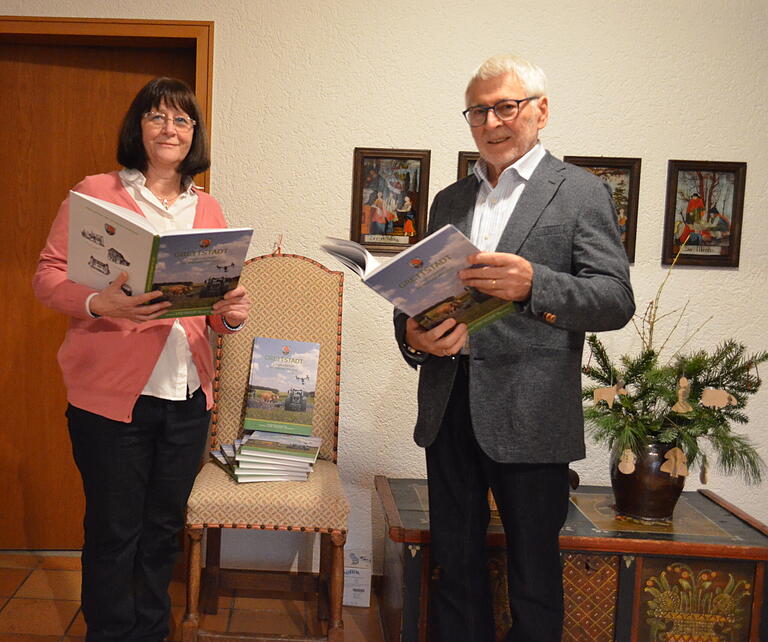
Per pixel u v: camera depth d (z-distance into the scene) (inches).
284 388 86.8
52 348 103.3
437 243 51.2
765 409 99.9
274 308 88.9
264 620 92.2
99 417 70.1
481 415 62.8
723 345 98.8
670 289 98.8
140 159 72.7
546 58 95.5
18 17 94.3
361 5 94.8
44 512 105.3
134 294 61.6
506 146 63.2
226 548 101.2
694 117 96.3
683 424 81.4
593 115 96.2
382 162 96.3
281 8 94.6
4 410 103.6
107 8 94.4
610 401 79.2
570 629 79.0
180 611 92.7
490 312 57.6
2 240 101.3
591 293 57.1
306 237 97.7
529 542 64.4
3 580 97.0
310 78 95.6
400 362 99.7
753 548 76.9
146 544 75.9
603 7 95.0
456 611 68.9
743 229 98.0
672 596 78.4
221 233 58.9
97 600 73.0
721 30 95.3
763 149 96.8
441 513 68.8
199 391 75.0
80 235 59.9
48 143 100.7
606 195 63.1
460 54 95.4
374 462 100.7
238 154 96.3
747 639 79.0
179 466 74.4
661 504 82.7
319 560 101.0
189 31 94.7
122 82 100.7
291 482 79.7
